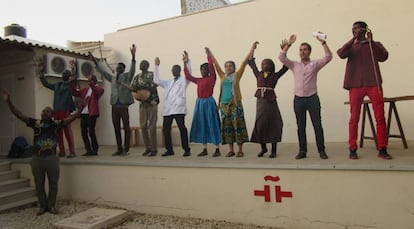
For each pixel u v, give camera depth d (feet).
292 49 22.09
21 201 18.19
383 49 14.01
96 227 14.28
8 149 24.52
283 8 22.38
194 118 17.71
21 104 23.91
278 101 22.52
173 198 16.06
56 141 17.12
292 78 22.07
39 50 23.29
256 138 15.76
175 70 18.30
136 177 17.03
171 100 18.20
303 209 13.39
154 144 19.02
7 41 20.42
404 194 11.94
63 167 19.26
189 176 15.66
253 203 14.28
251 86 23.22
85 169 18.56
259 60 23.06
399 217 12.00
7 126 24.64
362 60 13.92
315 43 21.48
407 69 19.49
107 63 28.22
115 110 19.80
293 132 22.16
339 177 12.83
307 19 21.74
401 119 19.65
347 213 12.72
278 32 22.52
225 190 14.84
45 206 16.87
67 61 24.49
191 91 25.12
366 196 12.46
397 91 19.71
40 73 21.09
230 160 15.80
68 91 20.25
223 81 16.87
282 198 13.74
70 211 17.17
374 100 13.73
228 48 24.09
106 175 17.90
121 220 15.62
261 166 14.02
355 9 20.54
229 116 16.74
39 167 16.51
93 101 20.29
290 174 13.60
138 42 27.61
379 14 20.01
